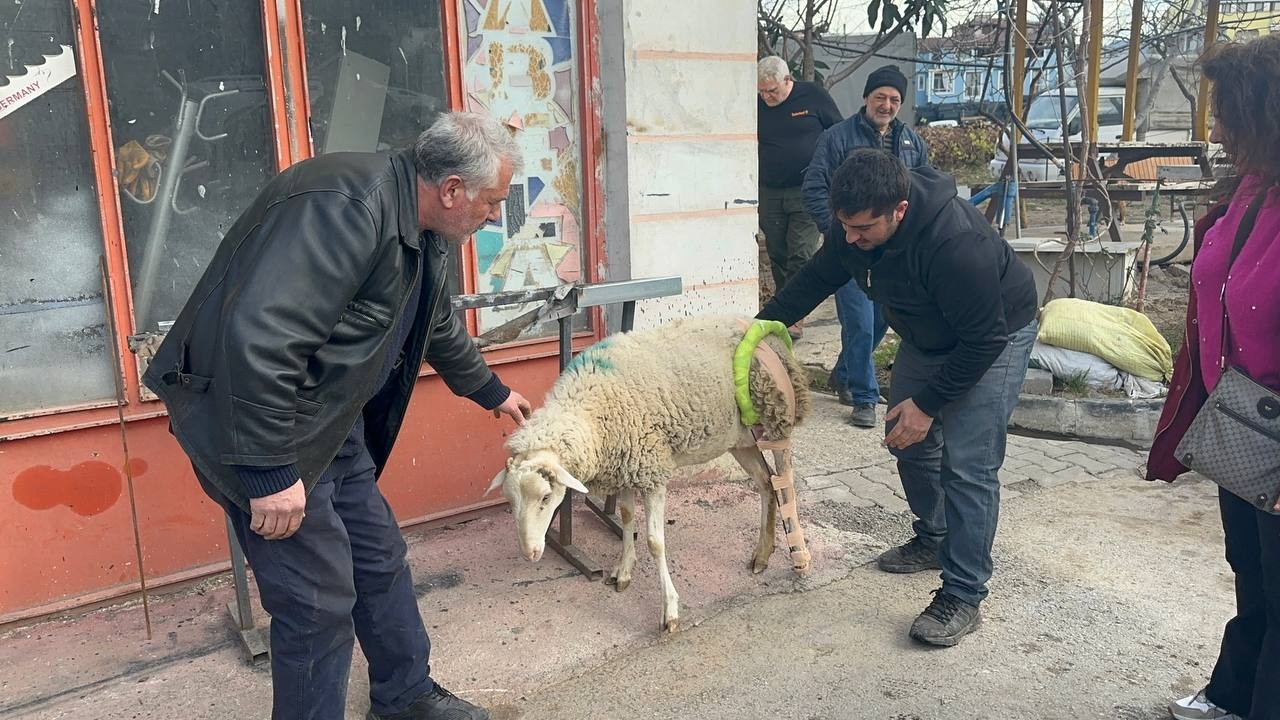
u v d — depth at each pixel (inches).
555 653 121.1
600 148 165.6
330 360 83.6
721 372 126.7
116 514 130.3
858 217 110.7
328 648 89.8
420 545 151.7
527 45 156.4
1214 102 84.7
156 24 126.9
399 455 152.4
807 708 110.5
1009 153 346.6
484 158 86.7
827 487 179.5
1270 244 83.3
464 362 110.2
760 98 242.5
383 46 144.4
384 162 86.5
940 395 117.4
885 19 319.9
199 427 82.0
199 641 123.6
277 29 133.9
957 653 122.0
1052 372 224.5
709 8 167.0
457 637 124.5
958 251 110.9
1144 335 221.1
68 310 125.6
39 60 119.6
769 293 330.0
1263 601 96.9
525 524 107.2
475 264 156.3
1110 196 370.9
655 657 121.8
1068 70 473.4
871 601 136.3
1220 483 89.9
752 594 137.9
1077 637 125.9
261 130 137.3
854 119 202.5
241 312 76.3
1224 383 88.8
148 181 129.2
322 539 87.7
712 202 175.0
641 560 146.8
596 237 168.2
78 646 121.8
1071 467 192.2
